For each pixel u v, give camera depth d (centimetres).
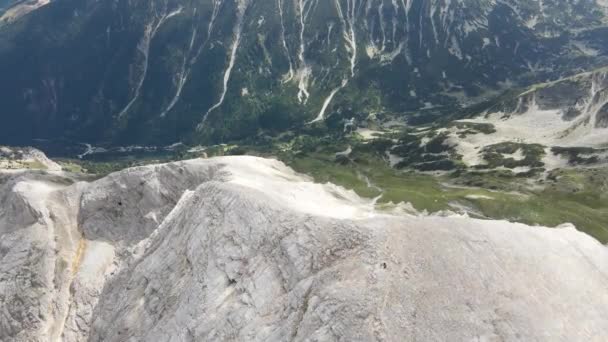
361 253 4472
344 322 3956
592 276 4881
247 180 8375
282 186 8444
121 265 7800
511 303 4172
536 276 4541
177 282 6006
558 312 4262
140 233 9338
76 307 8200
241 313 4816
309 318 4178
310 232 4934
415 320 3919
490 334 3909
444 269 4319
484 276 4344
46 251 8788
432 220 4916
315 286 4412
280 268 4916
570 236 5381
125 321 6288
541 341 3944
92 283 8519
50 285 8469
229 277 5319
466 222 4984
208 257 5716
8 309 8156
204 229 6119
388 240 4516
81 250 9212
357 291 4119
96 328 6925
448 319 3950
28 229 9131
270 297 4769
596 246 5388
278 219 5403
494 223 5116
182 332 5231
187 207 6906
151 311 6056
